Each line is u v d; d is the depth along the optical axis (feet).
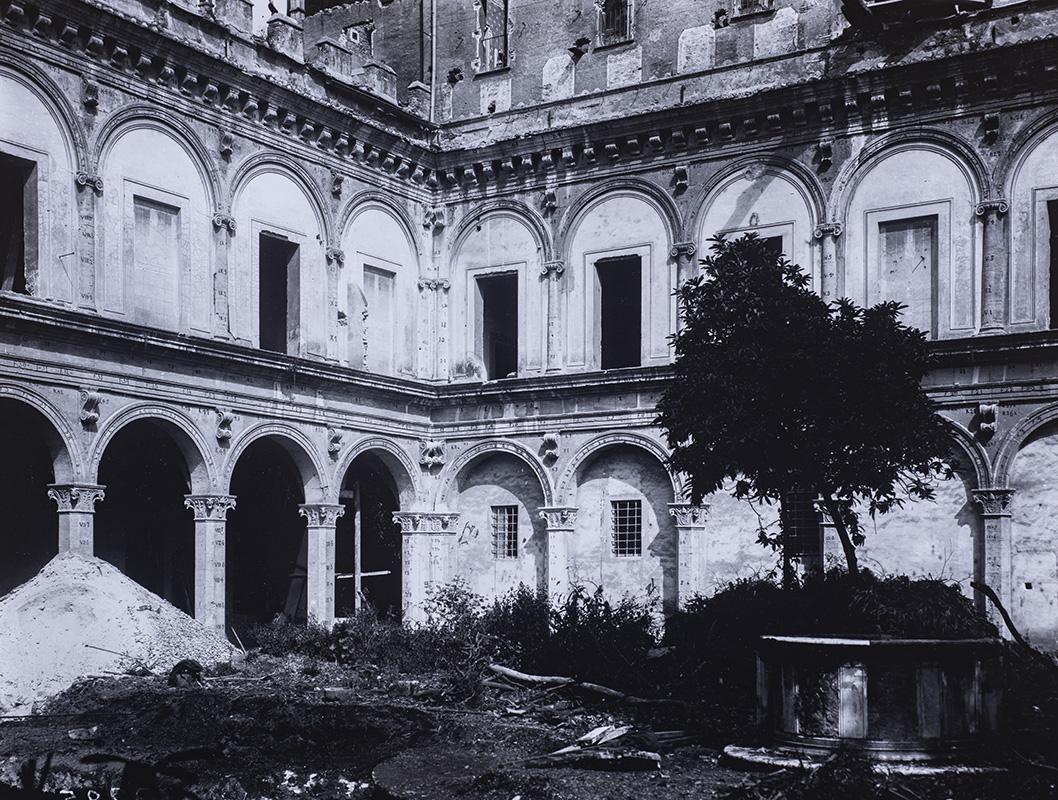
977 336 92.63
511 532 112.47
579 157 110.93
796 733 55.36
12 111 81.41
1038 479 90.74
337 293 106.52
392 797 51.49
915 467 67.82
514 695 73.97
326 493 102.94
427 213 117.50
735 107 103.24
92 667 74.64
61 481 82.58
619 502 107.34
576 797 50.19
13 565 91.15
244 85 97.55
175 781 55.16
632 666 75.10
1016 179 93.61
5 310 77.82
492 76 119.03
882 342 63.31
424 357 116.26
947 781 50.70
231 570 112.37
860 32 99.45
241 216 98.02
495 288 119.65
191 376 91.45
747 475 65.72
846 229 99.76
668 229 106.93
